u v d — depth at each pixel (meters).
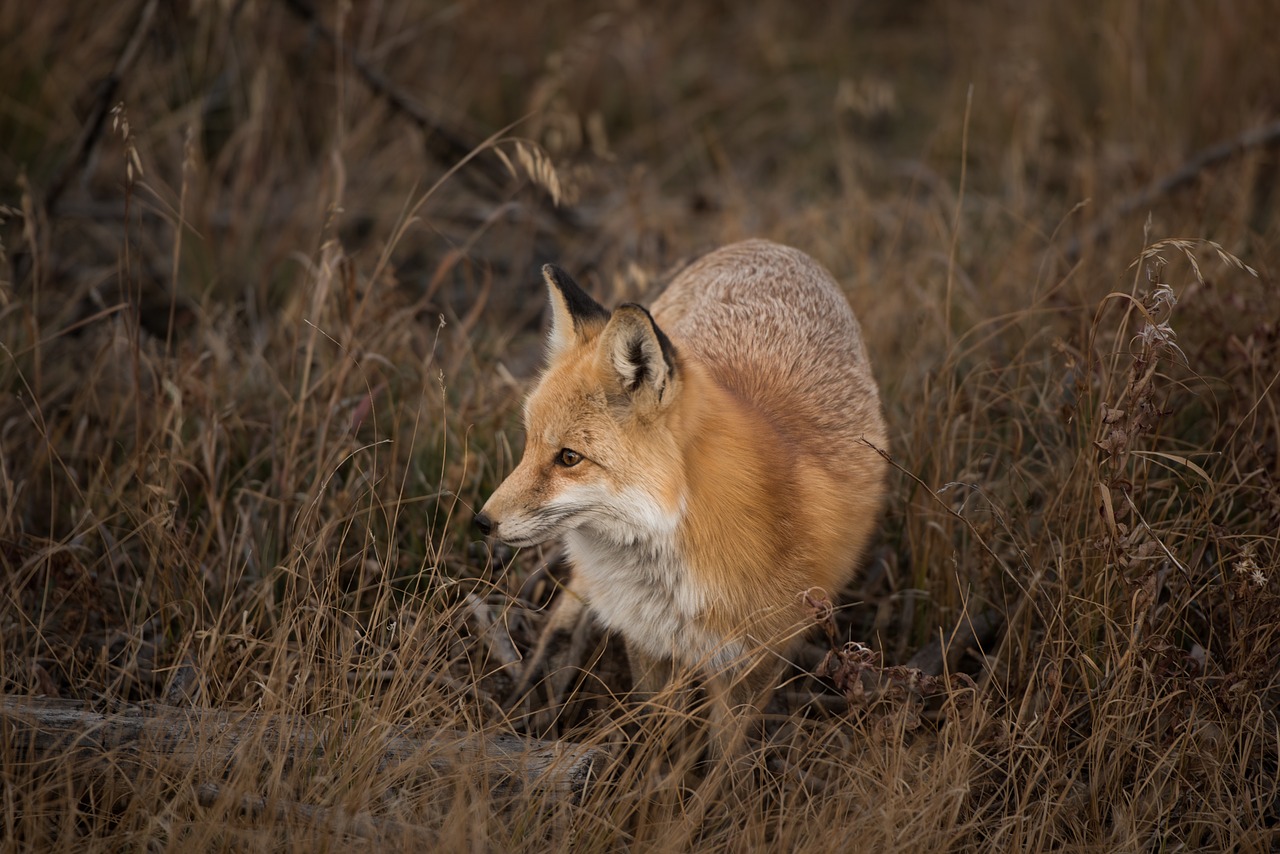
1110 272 11.40
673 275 11.09
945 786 6.77
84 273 12.38
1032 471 9.43
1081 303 9.82
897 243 12.67
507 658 8.17
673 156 17.27
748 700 7.66
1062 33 16.86
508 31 17.55
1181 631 8.05
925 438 9.30
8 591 8.05
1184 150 14.91
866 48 19.70
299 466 9.37
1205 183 11.88
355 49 14.96
